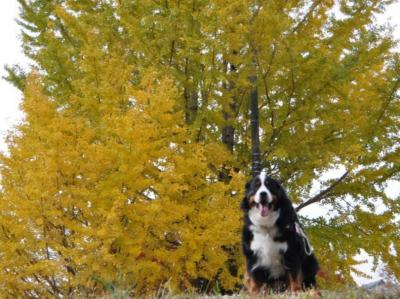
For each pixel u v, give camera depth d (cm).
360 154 1031
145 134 891
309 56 1016
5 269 919
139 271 882
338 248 1052
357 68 1063
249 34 1016
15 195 888
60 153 873
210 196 954
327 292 551
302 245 698
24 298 939
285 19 1014
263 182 700
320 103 1059
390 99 1066
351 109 1073
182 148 973
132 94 926
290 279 682
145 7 1066
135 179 888
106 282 610
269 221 689
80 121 927
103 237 844
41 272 896
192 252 898
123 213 880
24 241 902
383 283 553
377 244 1045
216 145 1023
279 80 1052
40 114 934
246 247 714
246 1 1010
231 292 1020
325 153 1055
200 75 1022
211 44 973
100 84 1012
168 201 883
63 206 884
